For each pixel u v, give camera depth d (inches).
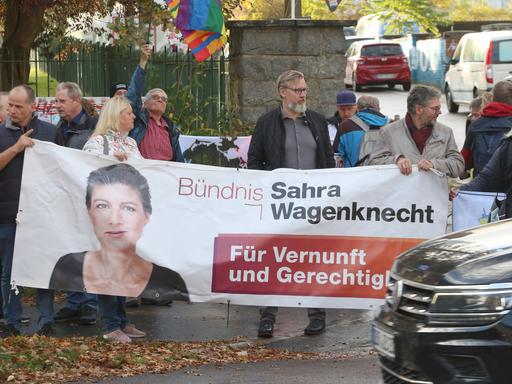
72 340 362.3
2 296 382.9
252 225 362.9
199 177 363.6
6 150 357.4
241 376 316.8
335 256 362.6
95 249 362.6
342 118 494.3
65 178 362.0
